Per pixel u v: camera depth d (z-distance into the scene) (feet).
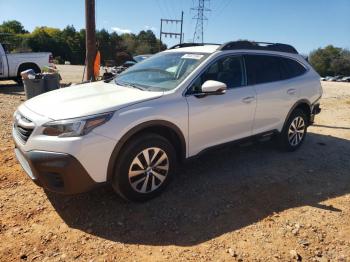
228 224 12.57
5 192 14.02
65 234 11.57
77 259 10.43
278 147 20.47
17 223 12.05
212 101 14.93
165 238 11.60
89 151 11.59
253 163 18.52
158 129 13.75
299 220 13.08
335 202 14.69
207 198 14.33
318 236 12.14
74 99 13.28
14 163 16.72
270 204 14.19
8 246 10.85
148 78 15.70
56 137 11.50
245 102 16.38
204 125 14.78
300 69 20.34
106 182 12.31
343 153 21.25
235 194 14.83
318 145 22.63
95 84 16.52
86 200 13.62
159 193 13.94
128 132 12.35
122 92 14.12
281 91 18.39
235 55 16.71
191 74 14.67
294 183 16.35
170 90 14.06
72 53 298.56
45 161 11.48
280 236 12.01
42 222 12.17
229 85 16.08
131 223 12.31
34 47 279.69
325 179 17.07
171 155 13.84
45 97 14.21
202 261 10.57
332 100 44.11
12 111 27.91
